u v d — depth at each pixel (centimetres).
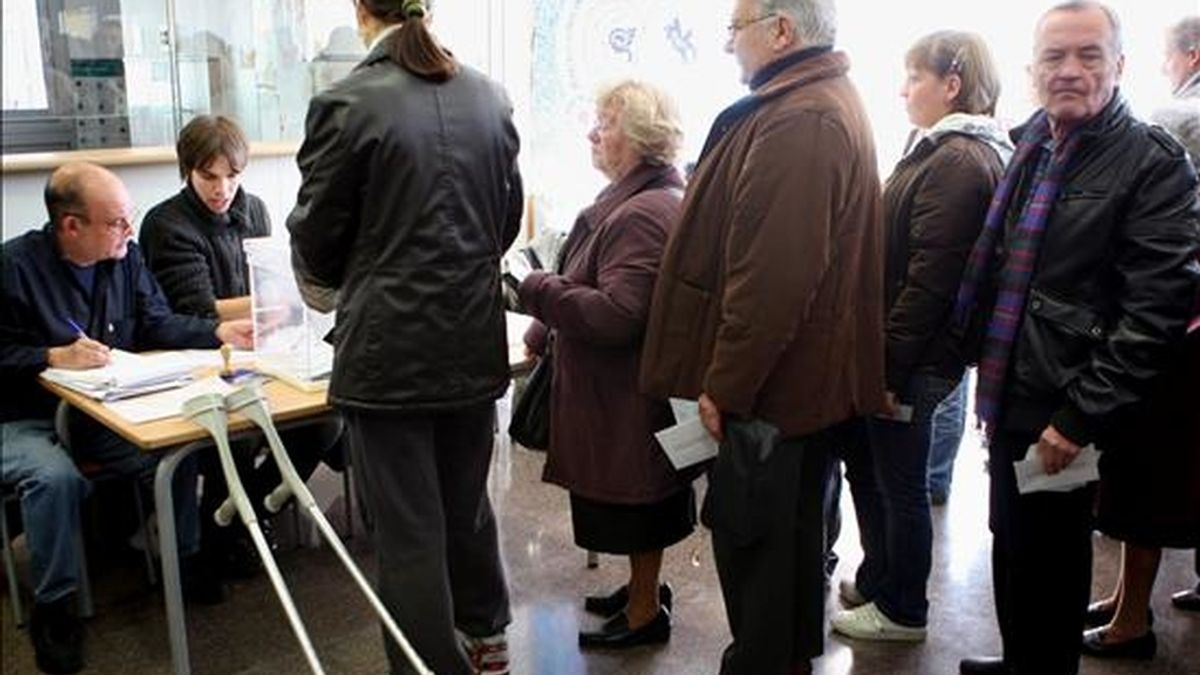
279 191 415
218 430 196
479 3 466
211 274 299
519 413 240
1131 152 176
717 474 188
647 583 246
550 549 303
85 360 239
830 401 185
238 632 257
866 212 186
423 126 177
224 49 402
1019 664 206
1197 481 218
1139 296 174
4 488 247
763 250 172
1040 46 182
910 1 377
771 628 192
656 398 202
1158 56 335
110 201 251
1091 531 199
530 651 246
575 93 427
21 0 366
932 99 219
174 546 203
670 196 213
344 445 288
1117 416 178
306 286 196
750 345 175
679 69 411
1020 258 190
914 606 247
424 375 184
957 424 332
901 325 212
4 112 367
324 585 281
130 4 384
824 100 174
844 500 331
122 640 252
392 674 200
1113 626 242
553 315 213
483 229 190
